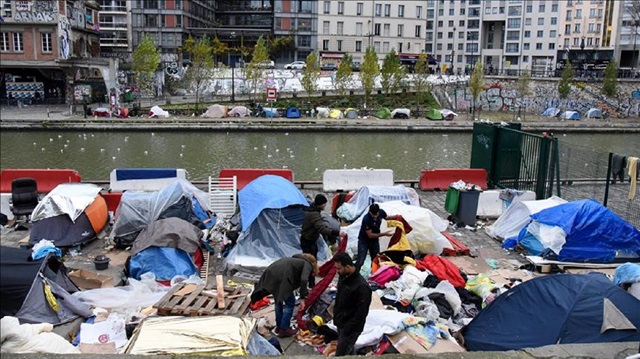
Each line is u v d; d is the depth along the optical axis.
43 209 13.14
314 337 8.58
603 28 79.12
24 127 40.56
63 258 12.46
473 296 10.16
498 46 101.88
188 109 50.94
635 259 12.41
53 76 55.38
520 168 18.20
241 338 7.09
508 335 7.93
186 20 83.81
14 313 8.48
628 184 17.41
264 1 99.88
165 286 10.53
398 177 26.67
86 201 13.58
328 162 30.55
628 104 48.41
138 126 41.75
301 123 44.84
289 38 83.31
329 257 11.80
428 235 12.48
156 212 13.27
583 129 43.06
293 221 12.25
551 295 8.00
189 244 11.44
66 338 8.27
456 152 35.06
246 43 92.31
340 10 82.62
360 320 7.04
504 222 14.54
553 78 61.09
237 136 40.97
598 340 7.40
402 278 10.25
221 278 10.10
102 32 82.00
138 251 11.16
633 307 7.70
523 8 93.81
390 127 44.38
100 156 31.27
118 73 59.16
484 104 60.81
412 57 84.25
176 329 7.18
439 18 105.62
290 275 8.48
